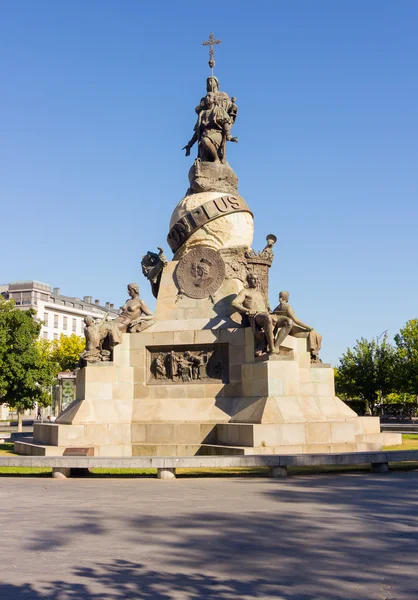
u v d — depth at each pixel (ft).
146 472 55.42
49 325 384.06
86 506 36.81
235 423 65.82
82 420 68.95
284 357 67.56
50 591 21.38
